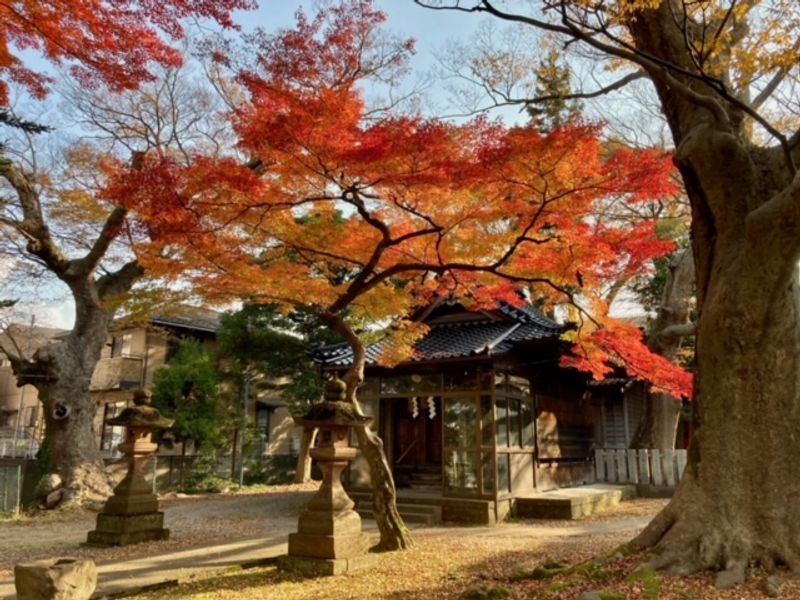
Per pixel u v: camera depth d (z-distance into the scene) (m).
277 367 21.66
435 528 11.15
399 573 7.12
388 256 8.98
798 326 5.87
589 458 16.94
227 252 7.55
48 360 15.55
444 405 13.06
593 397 18.20
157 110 16.03
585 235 8.08
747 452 5.71
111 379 23.48
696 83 6.73
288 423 26.69
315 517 7.44
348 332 8.69
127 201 6.47
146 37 6.34
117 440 23.69
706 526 5.65
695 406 6.14
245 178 6.52
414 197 7.31
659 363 9.81
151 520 10.30
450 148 6.25
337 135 6.28
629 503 14.28
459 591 6.13
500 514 11.96
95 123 15.82
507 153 6.25
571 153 6.35
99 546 9.84
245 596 6.34
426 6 6.15
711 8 6.90
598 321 9.55
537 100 9.26
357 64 7.14
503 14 6.07
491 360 12.36
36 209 15.08
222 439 21.00
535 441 14.03
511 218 8.03
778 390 5.73
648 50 7.09
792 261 5.47
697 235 6.53
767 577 5.16
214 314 26.92
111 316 16.64
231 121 6.70
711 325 5.95
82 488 15.17
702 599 4.89
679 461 15.72
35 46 6.37
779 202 5.32
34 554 9.32
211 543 9.95
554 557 7.61
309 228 8.02
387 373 13.95
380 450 8.71
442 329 14.69
